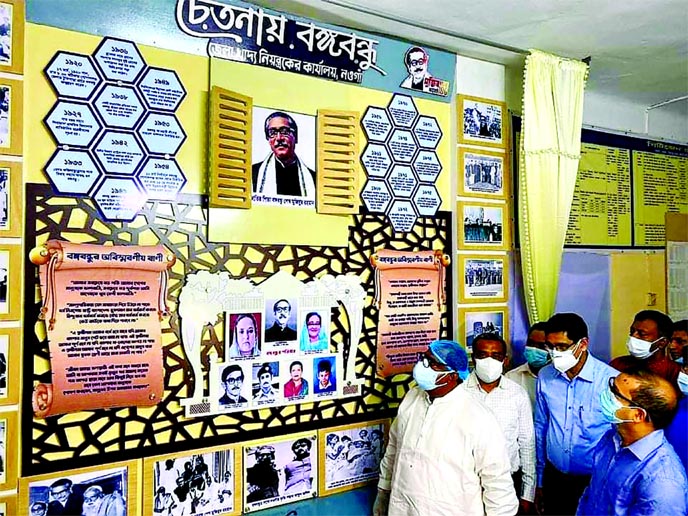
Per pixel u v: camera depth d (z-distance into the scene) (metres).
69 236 1.56
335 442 1.97
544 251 2.29
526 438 1.88
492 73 2.40
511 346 2.42
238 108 1.77
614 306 2.86
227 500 1.76
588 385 1.87
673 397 1.31
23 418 1.49
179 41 1.71
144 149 1.66
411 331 2.13
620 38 2.19
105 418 1.59
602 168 2.88
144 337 1.64
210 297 1.74
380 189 2.09
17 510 1.48
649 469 1.29
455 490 1.55
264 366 1.83
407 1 1.86
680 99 2.95
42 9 1.54
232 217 1.78
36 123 1.52
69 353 1.54
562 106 2.32
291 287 1.88
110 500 1.59
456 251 2.26
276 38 1.87
